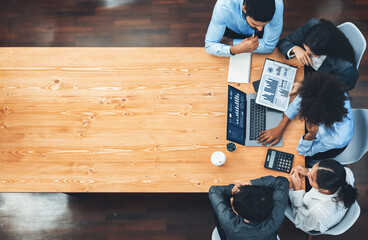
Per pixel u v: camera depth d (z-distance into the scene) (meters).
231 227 1.66
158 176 1.91
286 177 1.89
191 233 2.62
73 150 1.97
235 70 2.05
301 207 1.86
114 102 2.04
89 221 2.67
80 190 1.90
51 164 1.95
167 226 2.64
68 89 2.07
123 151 1.96
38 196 2.71
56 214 2.68
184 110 2.01
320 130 1.85
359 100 2.86
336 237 2.56
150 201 2.69
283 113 1.97
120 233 2.64
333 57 1.90
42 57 2.13
